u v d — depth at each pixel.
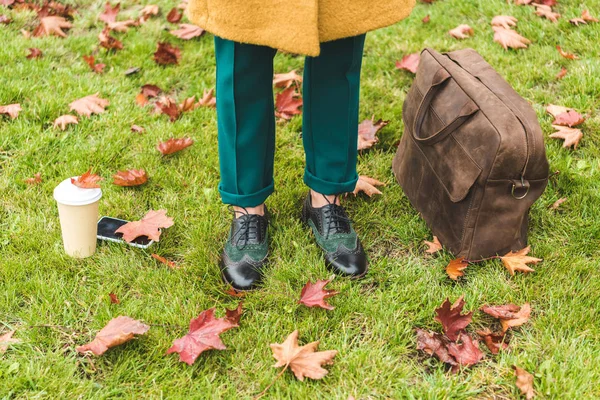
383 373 1.62
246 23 1.46
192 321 1.69
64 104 2.67
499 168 1.74
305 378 1.61
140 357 1.65
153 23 3.36
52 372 1.60
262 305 1.82
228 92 1.66
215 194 2.23
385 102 2.77
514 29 3.24
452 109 1.90
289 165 2.39
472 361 1.64
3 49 2.99
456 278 1.89
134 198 2.22
